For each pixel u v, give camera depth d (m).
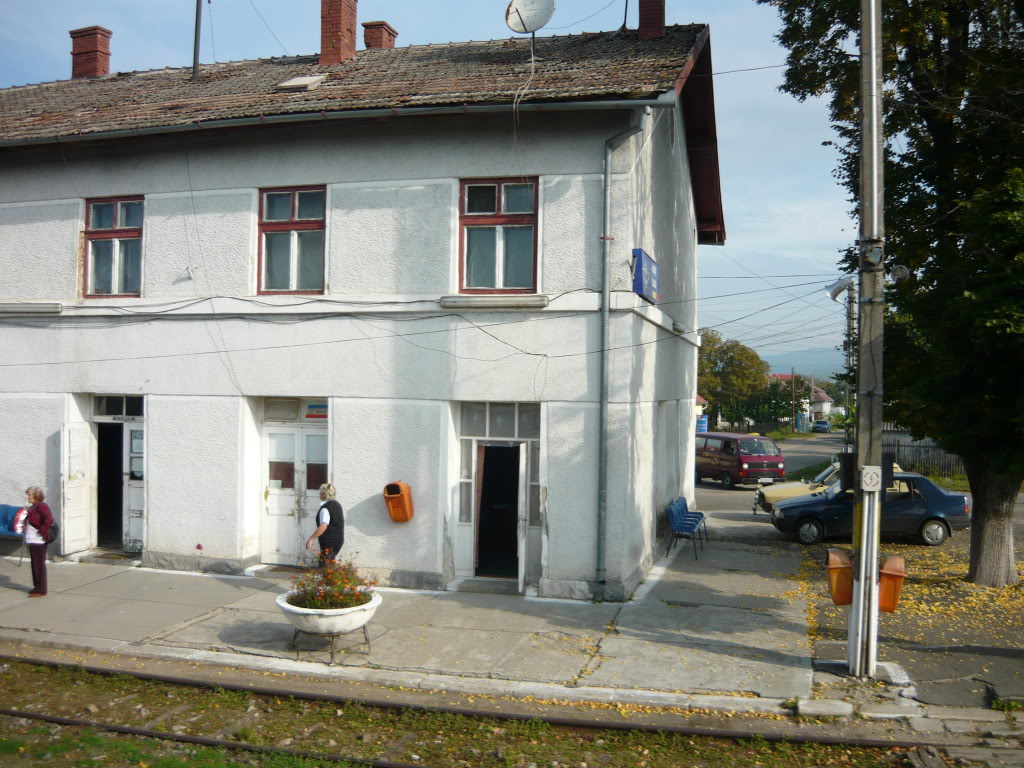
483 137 11.38
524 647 9.11
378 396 11.74
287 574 12.29
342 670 8.47
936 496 16.08
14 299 13.70
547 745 6.91
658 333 13.60
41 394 13.54
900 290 13.55
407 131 11.68
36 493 11.30
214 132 12.26
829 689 7.89
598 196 10.98
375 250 11.80
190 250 12.66
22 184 13.68
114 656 9.13
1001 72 12.25
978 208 9.76
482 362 11.33
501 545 14.06
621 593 10.84
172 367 12.73
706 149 16.86
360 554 11.77
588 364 10.95
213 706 7.79
